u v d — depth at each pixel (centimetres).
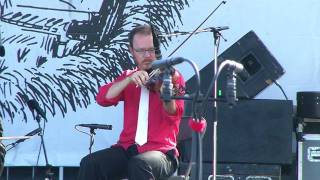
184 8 2033
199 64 2030
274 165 1831
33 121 2034
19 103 2030
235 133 1816
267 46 2033
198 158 1056
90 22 2041
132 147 1334
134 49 1338
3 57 2027
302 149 1878
